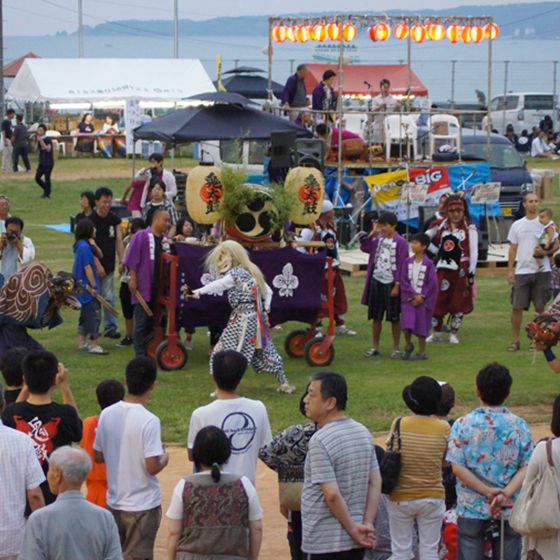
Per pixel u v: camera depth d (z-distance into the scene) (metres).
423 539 9.07
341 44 28.55
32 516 7.12
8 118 52.12
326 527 8.02
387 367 17.48
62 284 14.73
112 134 55.69
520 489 8.67
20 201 39.19
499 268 26.92
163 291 17.06
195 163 50.16
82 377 16.44
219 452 7.74
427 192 27.61
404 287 17.58
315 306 17.08
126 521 8.91
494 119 64.69
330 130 29.34
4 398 9.63
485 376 8.81
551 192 40.22
